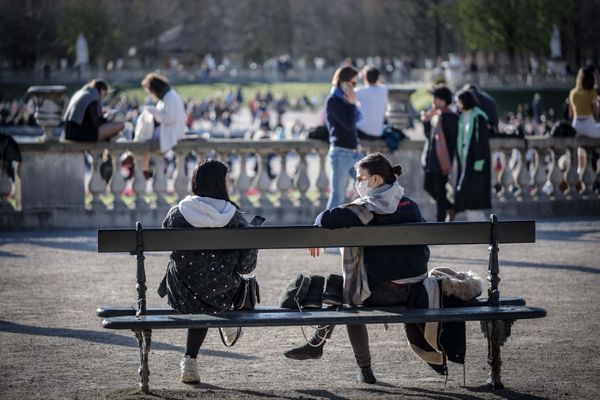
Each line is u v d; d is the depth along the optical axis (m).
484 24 174.38
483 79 160.62
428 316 12.88
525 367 14.59
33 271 22.25
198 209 13.27
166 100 28.91
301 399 12.77
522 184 31.44
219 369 14.65
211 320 12.70
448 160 27.19
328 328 13.89
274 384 13.79
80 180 29.16
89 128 28.91
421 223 13.28
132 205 31.23
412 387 13.53
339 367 14.80
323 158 30.33
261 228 13.05
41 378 13.95
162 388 13.48
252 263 13.57
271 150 29.97
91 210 29.17
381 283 13.49
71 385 13.59
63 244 26.09
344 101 25.09
